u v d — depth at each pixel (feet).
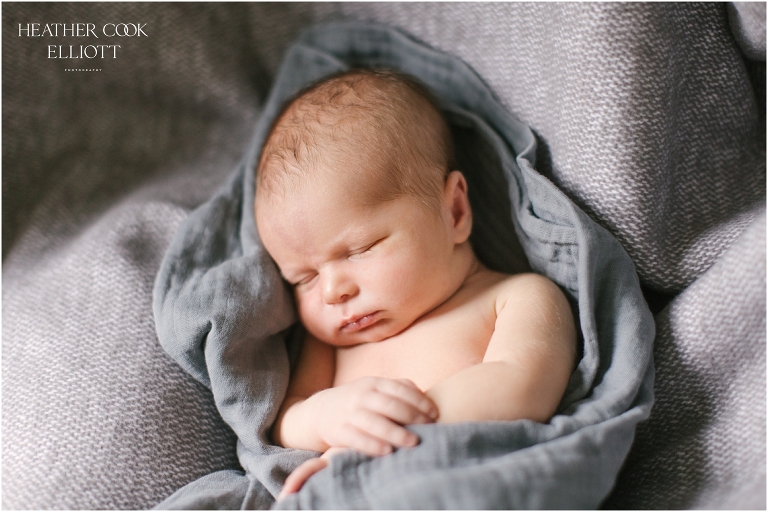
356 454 2.41
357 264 2.94
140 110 4.34
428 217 3.02
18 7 3.94
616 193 2.98
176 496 2.73
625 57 2.92
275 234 3.06
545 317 2.80
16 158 4.11
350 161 2.97
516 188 3.28
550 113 3.22
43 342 3.18
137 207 3.79
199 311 2.96
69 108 4.19
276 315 3.14
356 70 3.60
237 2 4.22
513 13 3.35
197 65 4.31
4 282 3.71
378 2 3.95
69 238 3.94
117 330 3.18
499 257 3.51
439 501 2.20
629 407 2.59
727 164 3.12
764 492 2.31
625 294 2.85
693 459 2.64
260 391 2.94
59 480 2.72
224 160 4.31
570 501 2.28
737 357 2.70
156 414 2.94
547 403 2.57
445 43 3.77
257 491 2.74
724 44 3.11
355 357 3.14
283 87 4.04
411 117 3.21
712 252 2.97
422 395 2.49
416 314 3.01
